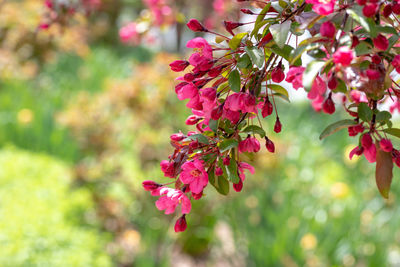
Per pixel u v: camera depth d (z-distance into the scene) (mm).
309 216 4988
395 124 7969
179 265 4859
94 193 4992
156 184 1396
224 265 4859
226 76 1359
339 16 1122
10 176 5344
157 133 5195
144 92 5098
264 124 5293
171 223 4758
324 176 6312
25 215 4504
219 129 1340
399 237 4840
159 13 3297
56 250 4125
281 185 5535
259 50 1247
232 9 1768
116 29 14758
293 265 4230
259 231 4668
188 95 1298
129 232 4684
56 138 6633
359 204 4906
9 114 7270
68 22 3488
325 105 1268
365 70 1129
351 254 4461
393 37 1188
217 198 4738
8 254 3891
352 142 7598
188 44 1309
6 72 7414
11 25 7008
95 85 9891
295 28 1227
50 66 10258
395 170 6016
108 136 5340
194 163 1247
